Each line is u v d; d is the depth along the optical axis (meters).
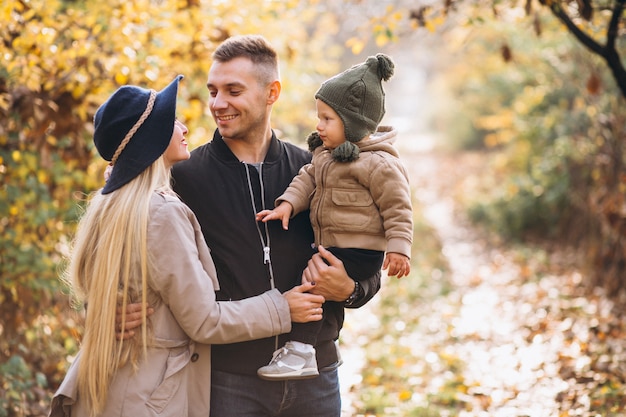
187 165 3.00
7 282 4.88
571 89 10.84
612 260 8.38
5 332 5.09
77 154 5.16
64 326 5.46
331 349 3.11
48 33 4.61
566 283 9.20
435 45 17.47
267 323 2.73
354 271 2.88
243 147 3.05
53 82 4.77
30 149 5.00
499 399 5.77
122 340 2.62
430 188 20.12
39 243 5.35
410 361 6.91
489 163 18.75
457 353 7.20
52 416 2.75
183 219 2.67
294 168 3.14
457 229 14.62
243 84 2.90
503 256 11.67
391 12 5.78
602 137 8.97
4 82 4.67
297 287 2.86
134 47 5.01
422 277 10.37
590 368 6.06
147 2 5.18
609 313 7.59
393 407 5.63
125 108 2.67
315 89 7.58
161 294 2.64
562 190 10.87
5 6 4.42
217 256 2.94
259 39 2.98
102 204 2.68
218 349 2.90
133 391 2.62
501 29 9.57
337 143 2.95
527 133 12.52
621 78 5.50
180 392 2.68
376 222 2.90
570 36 8.60
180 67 5.45
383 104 2.99
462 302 9.28
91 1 5.19
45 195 4.99
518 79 12.27
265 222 2.98
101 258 2.62
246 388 2.91
